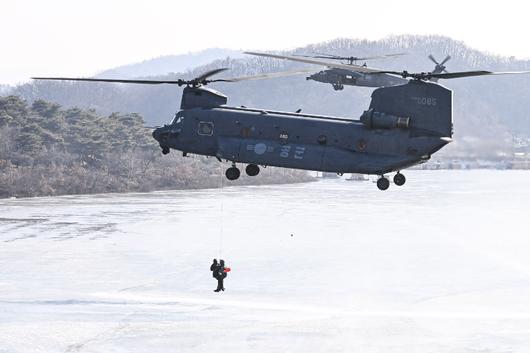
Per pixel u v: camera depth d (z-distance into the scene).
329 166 140.38
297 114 144.62
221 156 144.75
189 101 148.12
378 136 139.62
